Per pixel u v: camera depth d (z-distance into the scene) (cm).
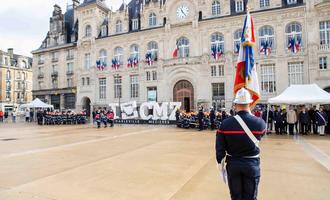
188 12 3441
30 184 610
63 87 4488
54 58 4662
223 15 3234
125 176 677
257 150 321
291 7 2819
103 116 2469
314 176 673
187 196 525
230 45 3117
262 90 2955
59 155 991
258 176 319
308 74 2738
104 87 4041
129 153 1020
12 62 6269
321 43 2728
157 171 727
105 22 4178
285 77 2844
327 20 2689
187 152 1034
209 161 858
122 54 3897
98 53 4088
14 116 3759
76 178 660
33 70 4894
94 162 854
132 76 3812
